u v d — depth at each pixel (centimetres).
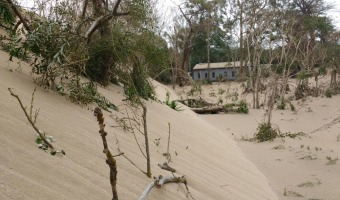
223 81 4919
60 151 433
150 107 1275
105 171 454
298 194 891
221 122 2127
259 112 2520
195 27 4819
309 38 3909
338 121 2111
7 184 309
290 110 2572
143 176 515
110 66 1203
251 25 3547
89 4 1190
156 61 1319
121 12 1086
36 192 320
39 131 430
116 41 1115
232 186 746
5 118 449
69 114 633
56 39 757
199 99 2795
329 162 1209
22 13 1087
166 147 804
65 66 741
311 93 3180
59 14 963
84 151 486
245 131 1856
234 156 1145
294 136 1664
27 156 376
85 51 841
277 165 1180
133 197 423
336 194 904
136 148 650
